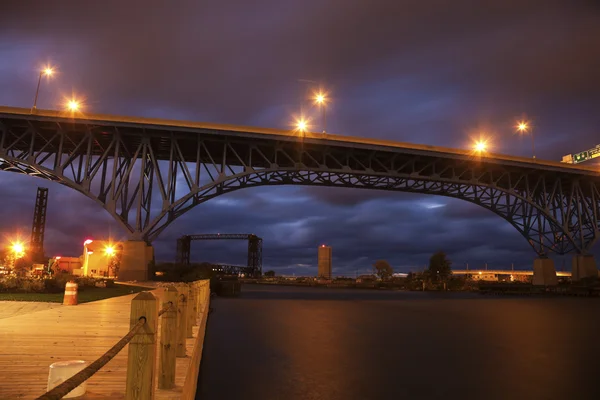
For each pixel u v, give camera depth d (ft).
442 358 64.75
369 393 45.98
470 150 208.74
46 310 61.21
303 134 179.22
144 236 157.69
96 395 19.15
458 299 230.27
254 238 591.78
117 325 44.27
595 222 242.58
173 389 19.67
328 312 139.33
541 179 234.58
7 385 20.53
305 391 46.01
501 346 77.05
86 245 305.53
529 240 255.70
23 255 313.73
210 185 168.14
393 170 200.44
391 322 112.98
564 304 195.83
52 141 170.60
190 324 38.40
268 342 76.33
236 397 43.09
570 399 45.60
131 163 160.76
